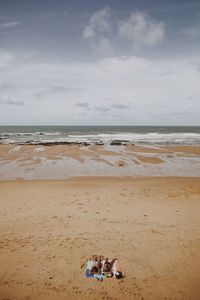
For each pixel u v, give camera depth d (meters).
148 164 24.39
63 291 5.76
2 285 5.93
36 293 5.68
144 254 7.34
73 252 7.39
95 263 6.55
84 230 9.01
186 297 5.61
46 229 9.06
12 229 9.04
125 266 6.74
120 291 5.80
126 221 9.96
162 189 15.23
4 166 23.00
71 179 18.58
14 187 15.69
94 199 12.97
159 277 6.30
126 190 14.95
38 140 50.38
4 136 62.66
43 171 21.20
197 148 36.16
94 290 5.82
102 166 23.38
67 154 30.17
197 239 8.35
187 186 16.05
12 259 6.96
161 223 9.81
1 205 11.91
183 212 11.14
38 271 6.46
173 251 7.52
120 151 33.12
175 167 23.09
